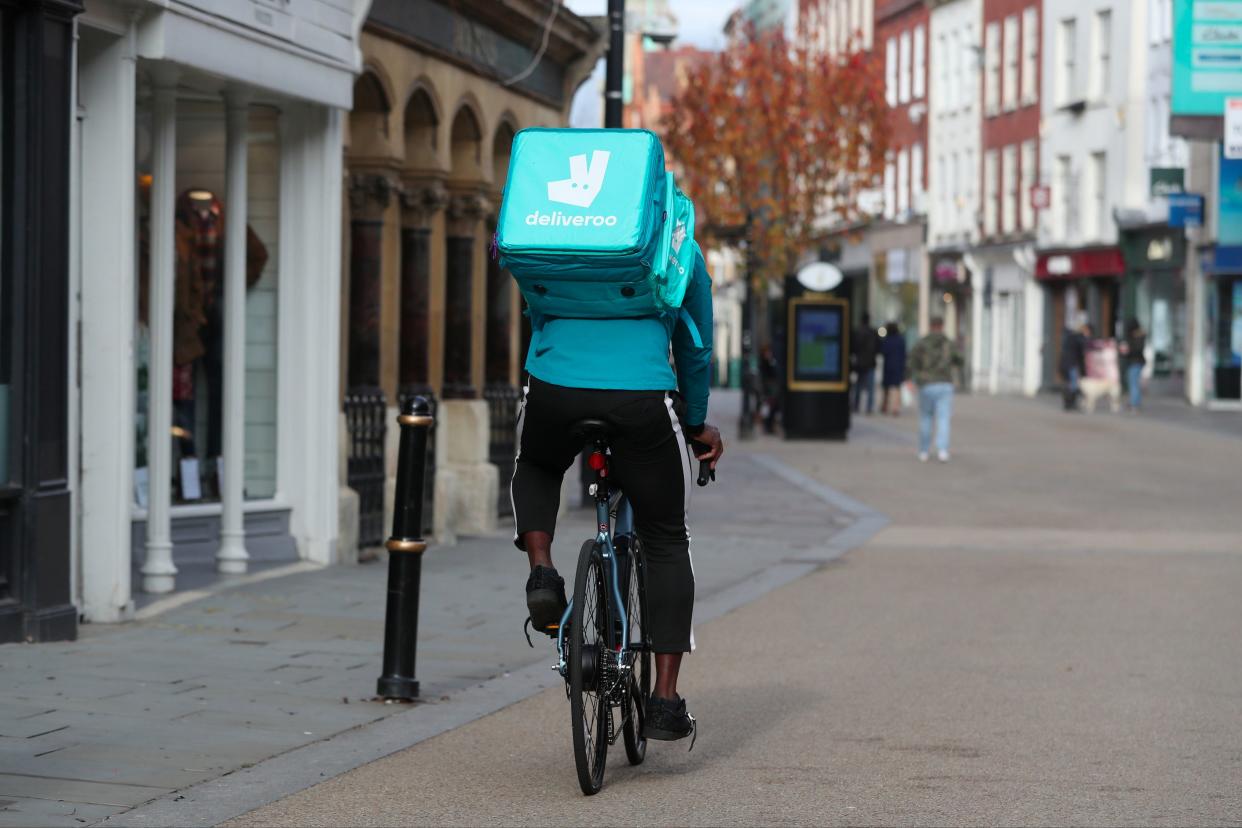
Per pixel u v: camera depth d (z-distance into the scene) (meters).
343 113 21.33
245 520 20.66
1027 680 14.62
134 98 16.30
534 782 10.80
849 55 76.62
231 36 18.00
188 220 20.73
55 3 14.91
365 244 23.38
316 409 21.09
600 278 10.14
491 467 27.27
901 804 10.23
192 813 9.76
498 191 29.53
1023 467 41.69
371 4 21.33
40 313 14.95
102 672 13.84
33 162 14.85
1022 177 94.25
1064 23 89.06
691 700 13.68
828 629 17.69
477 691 13.88
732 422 63.94
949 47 105.75
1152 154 79.62
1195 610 19.19
